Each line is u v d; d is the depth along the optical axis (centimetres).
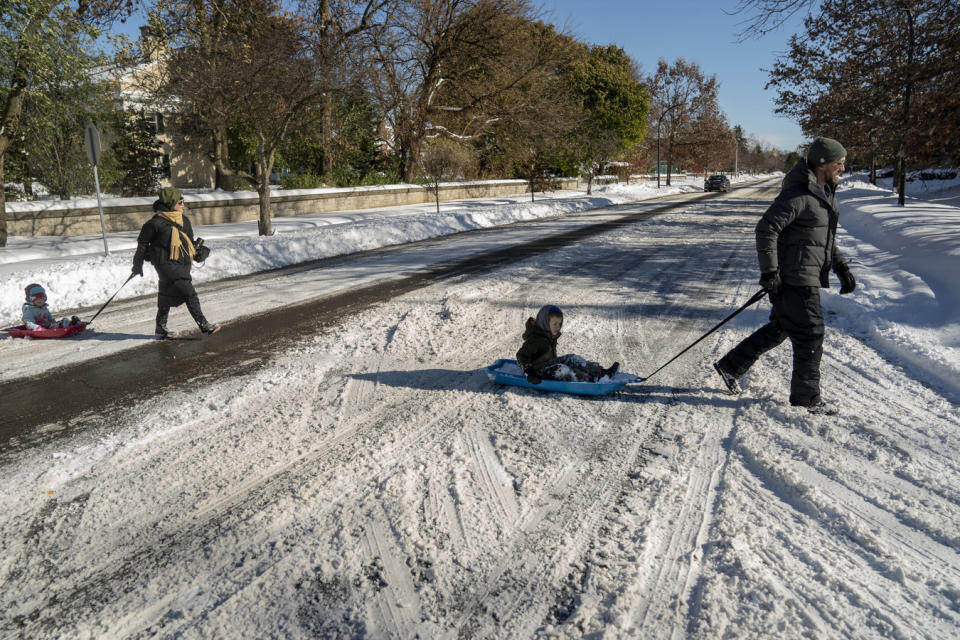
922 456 349
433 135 3136
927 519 285
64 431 411
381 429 408
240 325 700
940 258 788
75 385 505
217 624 230
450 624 227
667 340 610
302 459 365
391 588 248
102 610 240
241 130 2581
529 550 272
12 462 367
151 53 1808
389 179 3134
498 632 223
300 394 477
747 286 868
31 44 1266
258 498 321
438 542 279
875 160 3148
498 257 1194
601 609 233
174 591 250
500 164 3878
